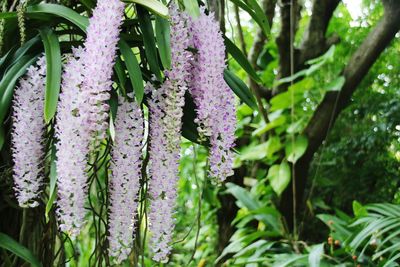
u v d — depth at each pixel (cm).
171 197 85
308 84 225
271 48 260
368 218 174
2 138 82
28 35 91
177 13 84
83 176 75
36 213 93
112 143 87
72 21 83
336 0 235
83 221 77
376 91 256
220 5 116
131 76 80
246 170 245
